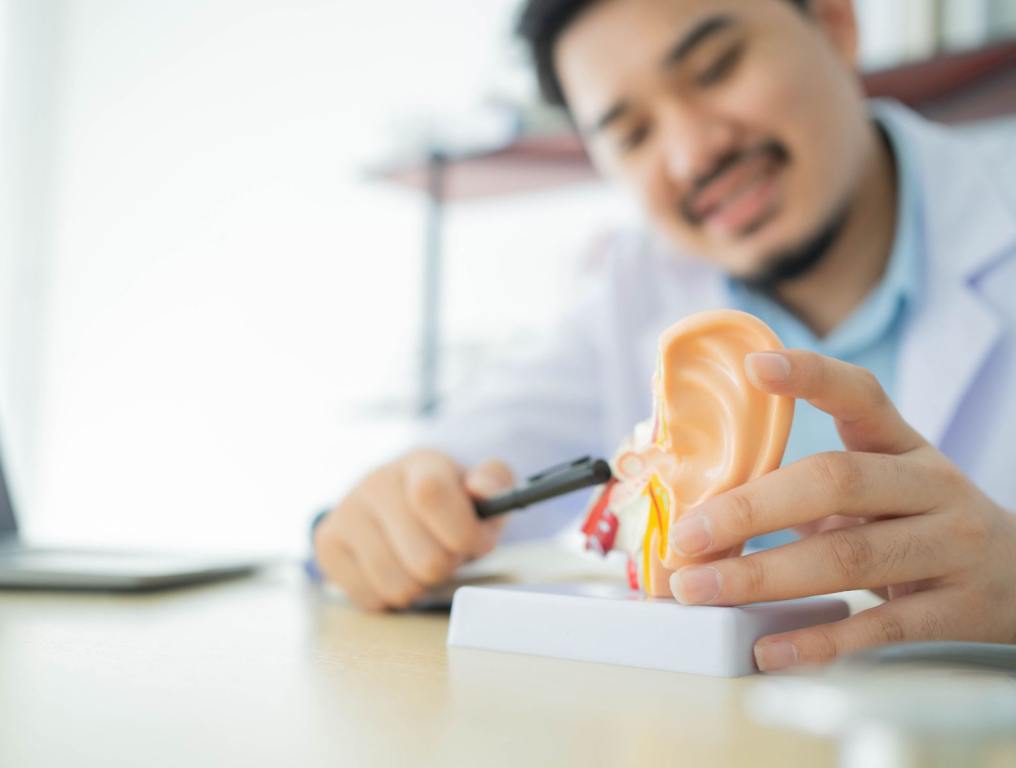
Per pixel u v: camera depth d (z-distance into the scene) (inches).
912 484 17.0
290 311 95.0
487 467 26.9
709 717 12.4
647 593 17.8
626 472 18.9
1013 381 40.3
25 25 97.2
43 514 97.0
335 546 24.8
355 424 92.0
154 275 98.3
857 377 17.1
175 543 95.8
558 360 53.5
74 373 98.3
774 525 16.3
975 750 7.5
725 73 42.6
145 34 98.6
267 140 96.5
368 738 11.4
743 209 44.8
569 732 11.7
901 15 72.0
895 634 16.0
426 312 80.4
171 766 10.3
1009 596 17.2
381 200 92.5
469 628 18.2
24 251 97.3
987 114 59.2
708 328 17.2
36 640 18.9
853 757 7.3
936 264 42.9
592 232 79.8
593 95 45.8
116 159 99.0
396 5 92.5
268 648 18.1
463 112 78.3
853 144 44.5
